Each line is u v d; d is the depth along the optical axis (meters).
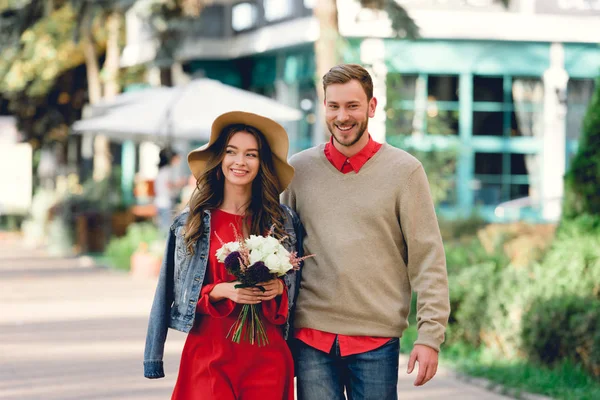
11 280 18.69
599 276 9.70
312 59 25.41
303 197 5.22
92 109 20.88
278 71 27.09
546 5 24.06
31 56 31.48
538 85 24.34
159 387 8.90
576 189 10.48
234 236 5.11
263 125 5.12
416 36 16.73
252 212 5.18
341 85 5.02
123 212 25.33
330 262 5.11
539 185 24.14
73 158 37.91
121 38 29.88
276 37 26.22
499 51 24.12
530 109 24.31
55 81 35.00
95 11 23.86
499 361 9.63
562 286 9.78
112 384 9.04
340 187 5.15
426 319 5.05
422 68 23.83
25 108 35.91
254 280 4.83
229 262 4.84
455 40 23.89
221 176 5.23
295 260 4.95
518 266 11.07
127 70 27.98
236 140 5.12
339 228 5.11
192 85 18.73
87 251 25.17
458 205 22.70
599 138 10.36
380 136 18.25
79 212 26.00
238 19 28.42
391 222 5.12
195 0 23.69
